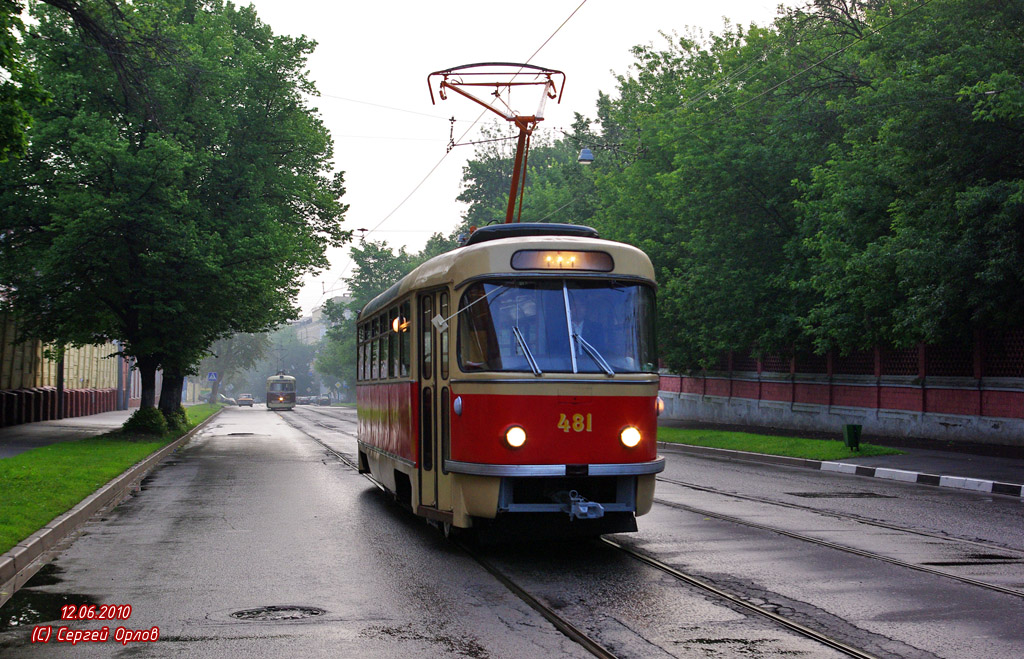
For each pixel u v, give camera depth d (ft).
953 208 62.28
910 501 43.60
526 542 31.65
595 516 26.78
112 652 18.95
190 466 66.85
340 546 31.71
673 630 20.13
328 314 297.12
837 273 73.56
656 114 116.98
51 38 80.12
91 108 81.41
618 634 19.81
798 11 103.55
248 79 90.89
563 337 28.48
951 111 59.72
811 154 87.20
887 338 75.66
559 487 28.73
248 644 19.40
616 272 29.50
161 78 82.02
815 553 29.25
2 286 91.25
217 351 350.02
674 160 94.12
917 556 28.73
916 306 65.72
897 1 78.33
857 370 92.22
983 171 61.16
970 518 37.63
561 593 23.88
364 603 23.12
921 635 19.57
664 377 144.87
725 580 25.18
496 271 28.66
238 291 86.07
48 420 129.49
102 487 47.16
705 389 127.44
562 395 27.78
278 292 102.58
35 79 41.19
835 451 66.85
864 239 73.10
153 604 23.18
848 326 76.95
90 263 78.38
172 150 75.72
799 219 84.79
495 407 27.71
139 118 81.97
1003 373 72.69
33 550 29.84
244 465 67.72
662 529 34.32
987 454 64.44
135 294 83.71
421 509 31.89
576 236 32.71
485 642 19.36
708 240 96.63
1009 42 60.85
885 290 71.00
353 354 300.61
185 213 81.56
